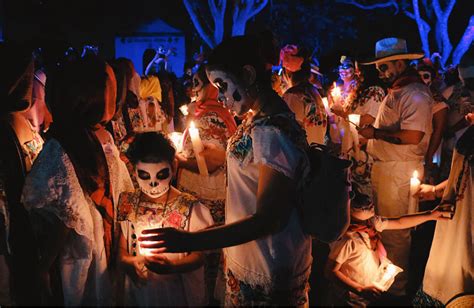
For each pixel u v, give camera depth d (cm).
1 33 2492
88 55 313
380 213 521
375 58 523
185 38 2739
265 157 255
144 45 2725
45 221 291
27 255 322
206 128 407
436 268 402
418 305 418
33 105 421
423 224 689
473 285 382
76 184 288
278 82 637
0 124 327
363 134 502
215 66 270
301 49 526
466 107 678
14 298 326
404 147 506
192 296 306
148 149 294
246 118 282
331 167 276
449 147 707
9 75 327
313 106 520
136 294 304
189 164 414
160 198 305
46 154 289
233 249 282
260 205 256
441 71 999
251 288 274
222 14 2020
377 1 2669
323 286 475
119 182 330
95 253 299
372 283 375
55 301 298
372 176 521
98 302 300
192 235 253
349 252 380
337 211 274
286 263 271
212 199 415
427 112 494
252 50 269
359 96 591
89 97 297
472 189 380
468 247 382
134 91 521
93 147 297
